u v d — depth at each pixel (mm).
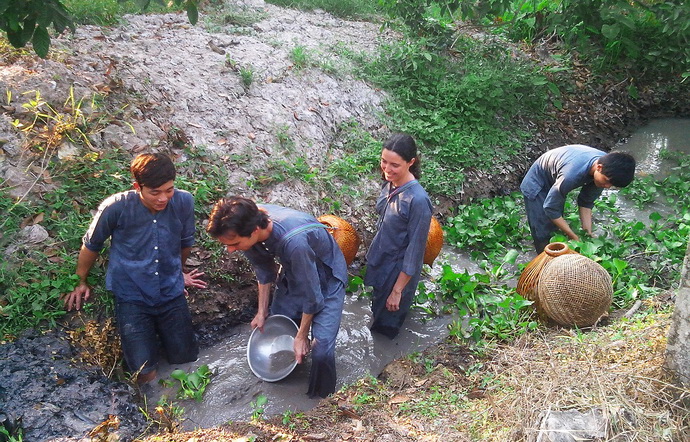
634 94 9711
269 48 7898
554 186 5598
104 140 5602
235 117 6570
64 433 3783
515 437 3492
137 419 4051
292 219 4043
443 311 5480
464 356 4789
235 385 4551
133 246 4371
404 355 4984
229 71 7105
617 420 3322
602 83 9820
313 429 3963
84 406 4016
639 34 10469
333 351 4328
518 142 8281
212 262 5316
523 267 5828
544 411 3449
